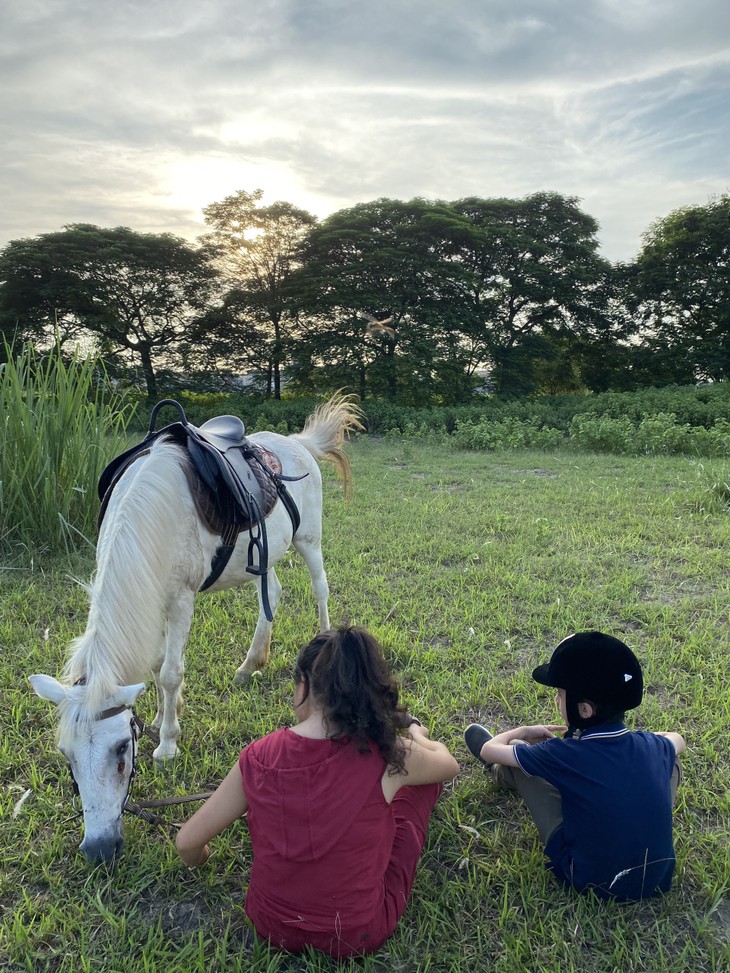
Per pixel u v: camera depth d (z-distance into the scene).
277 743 2.00
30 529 5.54
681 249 29.02
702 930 2.12
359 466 11.13
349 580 5.25
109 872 2.34
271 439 3.78
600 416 17.11
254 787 1.95
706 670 3.80
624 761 2.22
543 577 5.34
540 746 2.32
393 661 3.93
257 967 1.98
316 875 1.89
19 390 5.61
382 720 1.96
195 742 3.11
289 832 1.88
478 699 3.49
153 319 25.03
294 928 1.94
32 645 3.98
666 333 29.55
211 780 2.86
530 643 4.21
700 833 2.54
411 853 2.17
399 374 23.41
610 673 2.26
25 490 5.58
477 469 10.91
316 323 25.03
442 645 4.19
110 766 2.16
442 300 25.22
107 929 2.15
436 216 24.30
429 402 24.20
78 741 2.14
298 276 24.64
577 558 5.72
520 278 27.86
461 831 2.59
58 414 5.70
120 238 23.72
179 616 2.84
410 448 13.87
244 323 26.19
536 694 3.55
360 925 1.94
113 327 22.98
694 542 6.19
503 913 2.18
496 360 27.55
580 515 7.23
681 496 8.03
